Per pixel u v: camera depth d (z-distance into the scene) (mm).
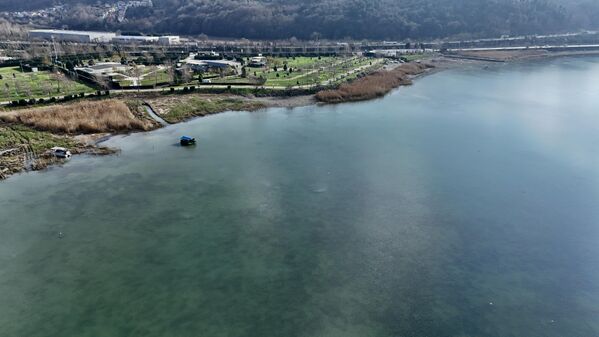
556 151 79062
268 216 56031
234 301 41781
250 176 66750
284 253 48875
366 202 59812
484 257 48875
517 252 49875
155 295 42375
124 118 87938
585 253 49844
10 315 39562
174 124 90812
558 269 47156
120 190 61781
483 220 55969
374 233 52844
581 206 59688
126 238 51000
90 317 39531
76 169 68062
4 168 66438
